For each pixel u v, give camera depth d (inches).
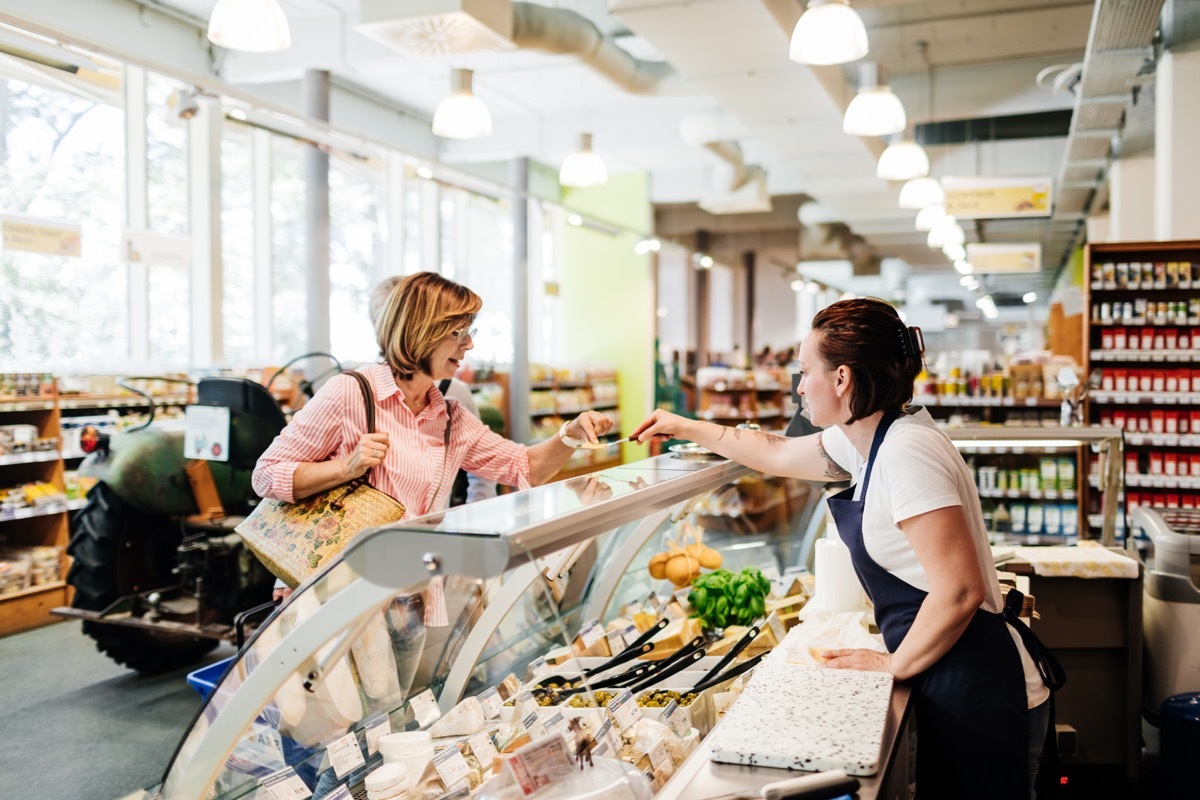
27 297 255.1
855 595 96.5
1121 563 136.3
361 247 386.0
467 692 71.5
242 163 331.9
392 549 53.5
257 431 165.5
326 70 288.0
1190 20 250.4
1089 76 268.7
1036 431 161.0
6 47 177.3
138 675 185.5
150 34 271.3
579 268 518.3
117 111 278.4
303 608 56.5
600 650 92.6
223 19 142.7
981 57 336.8
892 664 68.9
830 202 482.3
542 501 67.0
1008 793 66.3
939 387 314.7
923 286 933.2
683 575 113.5
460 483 206.5
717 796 51.7
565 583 91.2
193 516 174.1
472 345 97.2
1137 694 137.6
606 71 267.6
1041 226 608.7
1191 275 254.7
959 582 64.5
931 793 68.3
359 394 91.7
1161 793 133.2
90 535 179.2
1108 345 265.0
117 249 281.0
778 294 794.2
